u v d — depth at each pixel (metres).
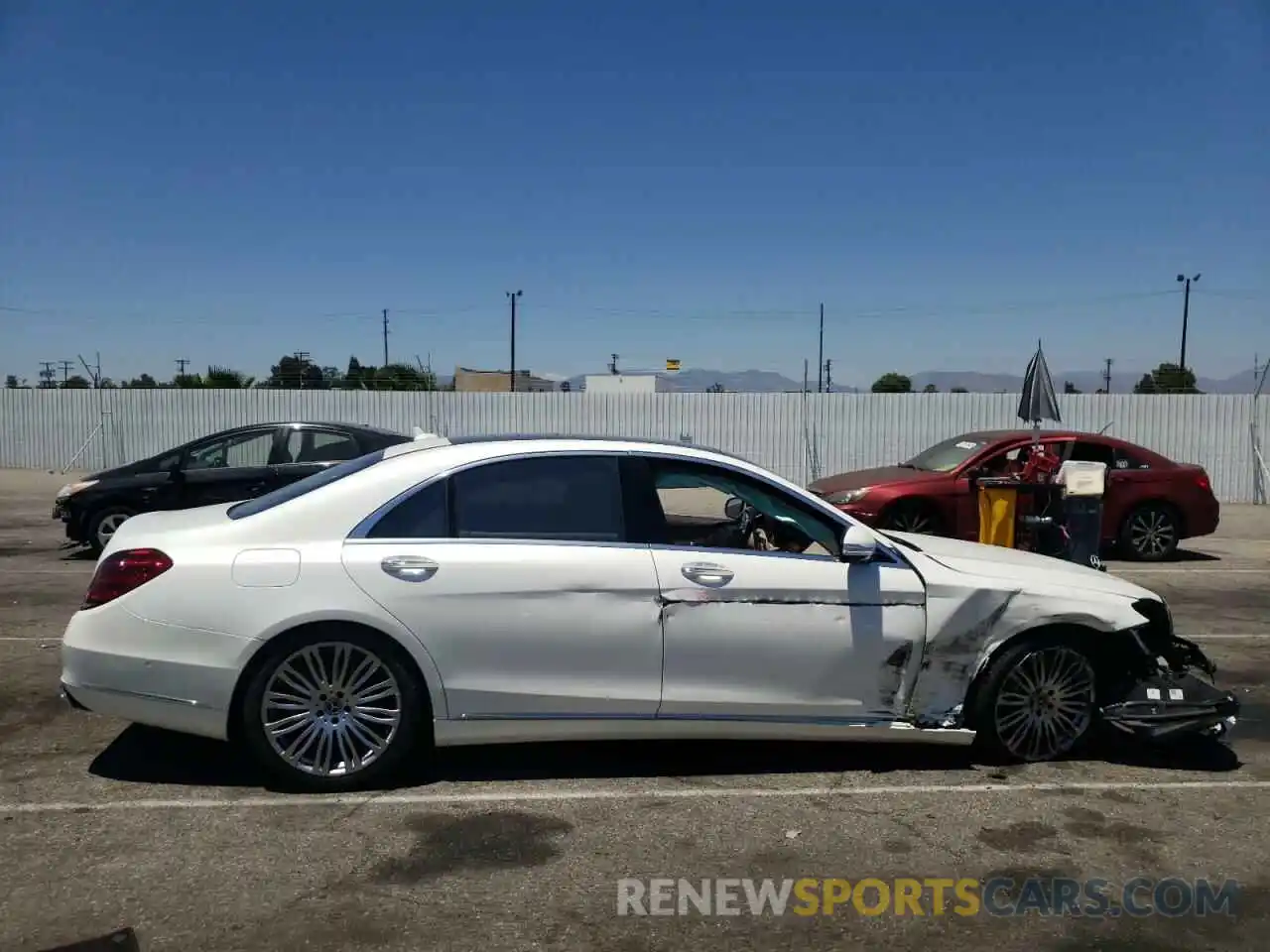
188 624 4.53
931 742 5.09
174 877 3.88
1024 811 4.66
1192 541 15.11
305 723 4.64
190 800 4.59
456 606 4.62
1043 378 11.99
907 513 11.66
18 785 4.75
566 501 4.88
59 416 25.06
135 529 5.02
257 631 4.51
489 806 4.59
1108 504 12.46
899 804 4.72
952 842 4.33
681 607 4.76
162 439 24.92
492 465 4.88
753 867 4.07
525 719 4.71
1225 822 4.58
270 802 4.57
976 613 5.02
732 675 4.82
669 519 5.02
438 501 4.78
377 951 3.40
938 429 22.83
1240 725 6.03
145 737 5.42
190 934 3.47
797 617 4.86
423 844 4.20
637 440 5.12
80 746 5.29
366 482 4.80
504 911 3.68
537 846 4.21
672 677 4.77
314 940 3.46
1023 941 3.57
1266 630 8.76
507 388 60.00
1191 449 21.92
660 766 5.15
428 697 4.68
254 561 4.58
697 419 23.59
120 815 4.42
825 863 4.12
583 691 4.72
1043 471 11.12
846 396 23.02
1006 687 5.15
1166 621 5.42
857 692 4.95
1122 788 4.96
